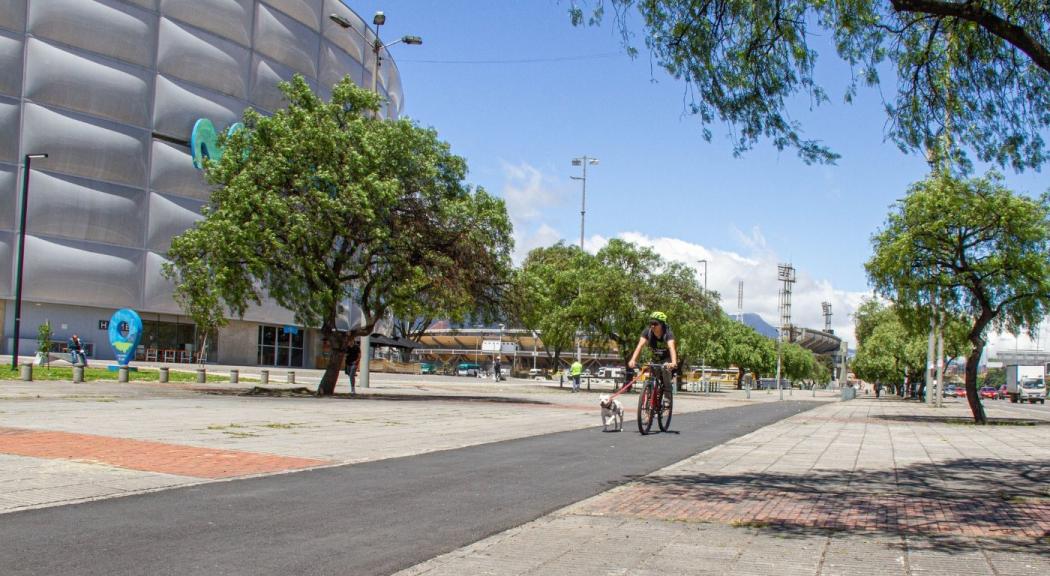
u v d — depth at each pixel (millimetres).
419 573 4973
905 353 57312
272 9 64375
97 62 54500
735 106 9227
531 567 5164
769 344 105000
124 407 17688
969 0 7934
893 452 13570
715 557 5465
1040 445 15578
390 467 9703
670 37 9125
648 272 53312
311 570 4949
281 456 10352
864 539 6070
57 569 4801
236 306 26469
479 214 27781
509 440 13688
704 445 13688
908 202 25062
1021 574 5066
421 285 26938
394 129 27094
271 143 26422
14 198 51031
